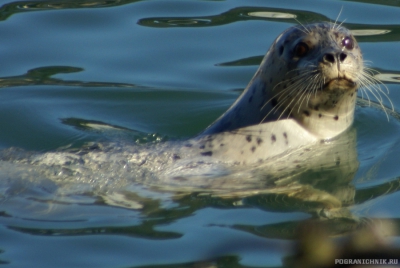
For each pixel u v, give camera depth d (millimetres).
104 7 47469
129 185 30641
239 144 32375
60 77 40875
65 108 38469
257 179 31219
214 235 26797
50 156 31969
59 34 44469
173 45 43500
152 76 41219
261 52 42406
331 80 30391
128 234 27062
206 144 32781
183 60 42250
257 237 26516
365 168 31984
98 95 39531
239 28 44656
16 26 45062
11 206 28875
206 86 40406
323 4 46969
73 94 39688
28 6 47625
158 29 45031
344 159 32719
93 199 29672
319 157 32719
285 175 31500
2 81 40469
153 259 25422
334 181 31094
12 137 35688
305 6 46875
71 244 26422
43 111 38031
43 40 43812
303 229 25984
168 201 29547
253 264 24719
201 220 27969
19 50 42906
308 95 31750
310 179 31359
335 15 45344
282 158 32281
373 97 38781
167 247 26141
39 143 35156
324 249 21859
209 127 34031
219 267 24688
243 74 40906
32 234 27078
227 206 29062
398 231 26203
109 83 40438
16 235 26984
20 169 31078
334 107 32719
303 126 33062
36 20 45781
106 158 31969
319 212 28188
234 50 42812
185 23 45625
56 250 26062
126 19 46125
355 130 35375
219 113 38062
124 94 39688
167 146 33062
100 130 36250
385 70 40344
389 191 29797
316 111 32688
